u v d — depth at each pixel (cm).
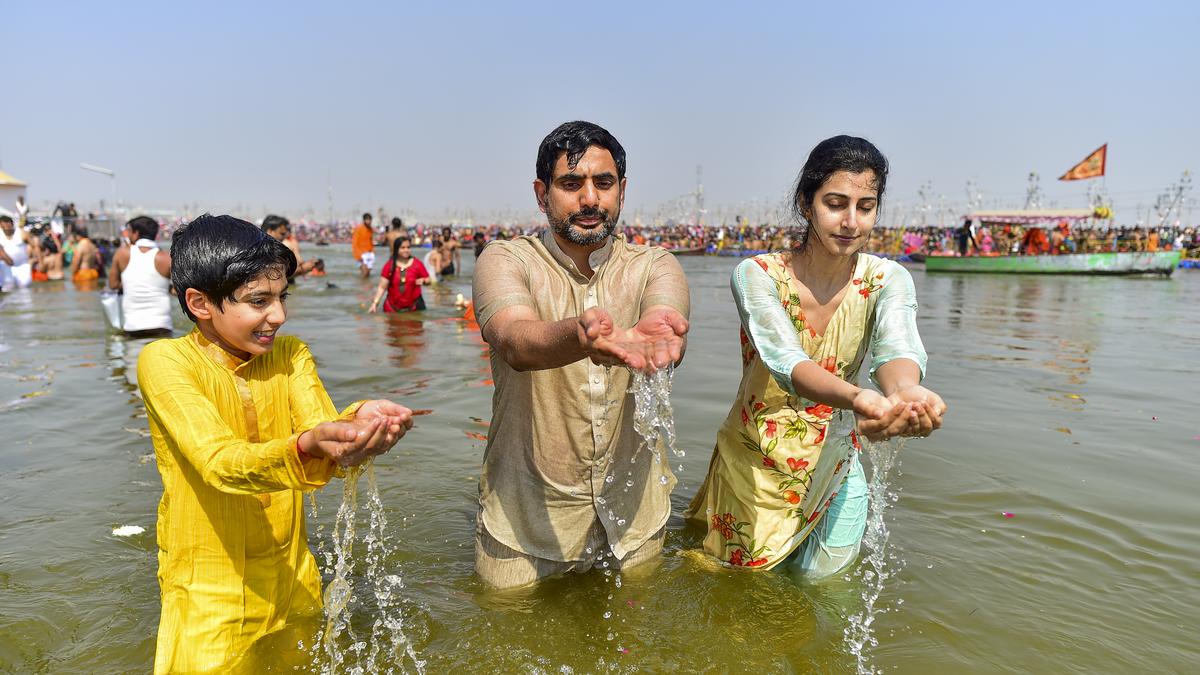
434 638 265
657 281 298
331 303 1318
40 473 427
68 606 286
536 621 277
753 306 297
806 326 312
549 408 295
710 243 4741
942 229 4834
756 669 247
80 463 444
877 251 4094
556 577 313
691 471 447
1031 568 318
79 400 594
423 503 395
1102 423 540
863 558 328
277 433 272
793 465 311
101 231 2825
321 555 333
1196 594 297
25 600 289
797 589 302
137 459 452
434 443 489
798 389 265
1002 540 345
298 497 276
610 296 301
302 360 280
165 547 250
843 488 319
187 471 243
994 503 388
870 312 308
